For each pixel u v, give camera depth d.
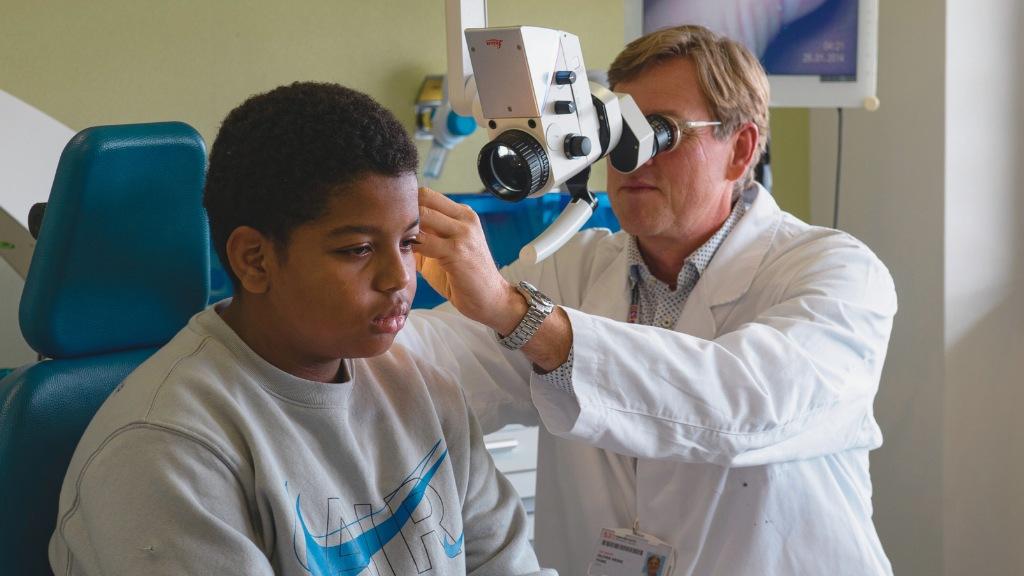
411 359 1.09
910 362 2.59
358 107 0.87
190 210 1.06
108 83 2.17
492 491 1.12
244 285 0.90
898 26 2.56
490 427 1.48
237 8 2.25
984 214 2.48
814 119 2.90
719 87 1.38
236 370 0.91
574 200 1.22
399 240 0.89
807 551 1.36
